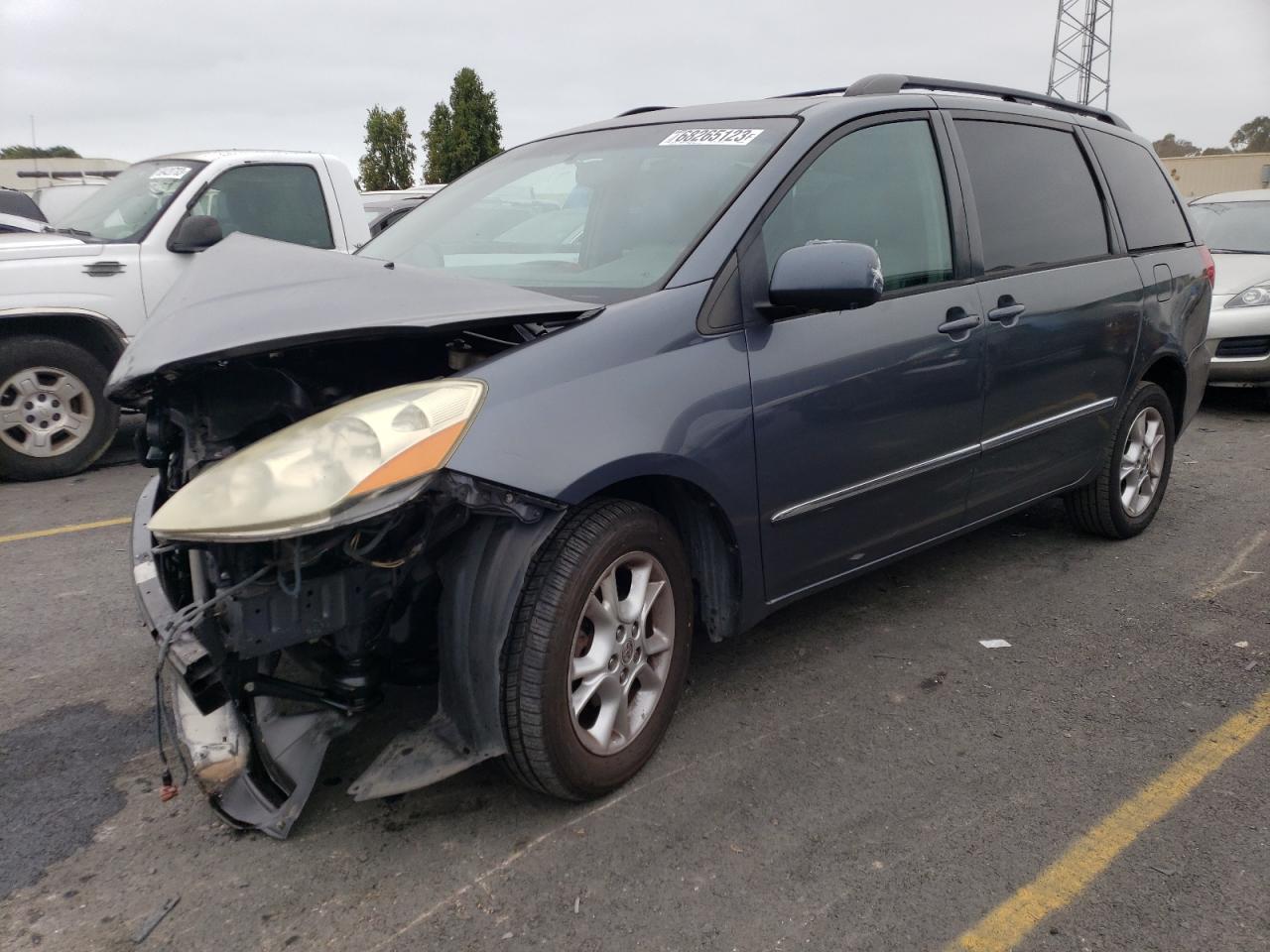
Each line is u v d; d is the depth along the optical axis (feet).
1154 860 8.19
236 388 8.16
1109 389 14.64
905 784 9.29
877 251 11.08
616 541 8.55
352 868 8.12
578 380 8.36
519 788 9.18
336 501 6.97
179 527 7.18
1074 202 14.32
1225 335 26.35
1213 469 21.18
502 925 7.46
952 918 7.52
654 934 7.36
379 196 38.91
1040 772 9.51
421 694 10.59
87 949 7.27
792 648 12.17
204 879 8.02
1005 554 15.57
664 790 9.17
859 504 10.85
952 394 11.62
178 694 8.59
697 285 9.42
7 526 17.67
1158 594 13.96
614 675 8.77
